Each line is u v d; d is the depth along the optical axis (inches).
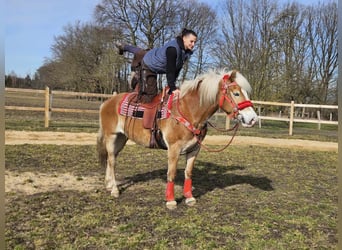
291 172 294.0
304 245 143.3
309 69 1225.4
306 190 233.0
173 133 173.2
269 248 139.6
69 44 1605.6
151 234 148.9
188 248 136.7
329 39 1227.2
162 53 176.9
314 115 1119.6
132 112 190.5
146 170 274.5
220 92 166.2
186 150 179.2
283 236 151.5
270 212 181.5
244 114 159.8
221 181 248.2
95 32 1471.5
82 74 1524.4
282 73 1031.6
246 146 451.8
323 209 191.9
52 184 223.6
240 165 314.2
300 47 1163.3
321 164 343.6
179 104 173.0
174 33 1184.8
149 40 1123.9
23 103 957.2
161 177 252.1
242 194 215.2
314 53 1246.9
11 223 155.9
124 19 1106.1
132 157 330.3
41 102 1061.1
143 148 386.6
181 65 181.5
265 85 983.6
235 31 1003.3
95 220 161.8
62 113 820.0
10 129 459.8
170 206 180.4
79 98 1485.0
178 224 159.8
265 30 998.4
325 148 469.7
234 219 169.5
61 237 143.3
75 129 497.0
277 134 608.7
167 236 147.1
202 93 167.2
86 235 145.9
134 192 211.0
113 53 1268.5
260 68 983.6
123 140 213.9
